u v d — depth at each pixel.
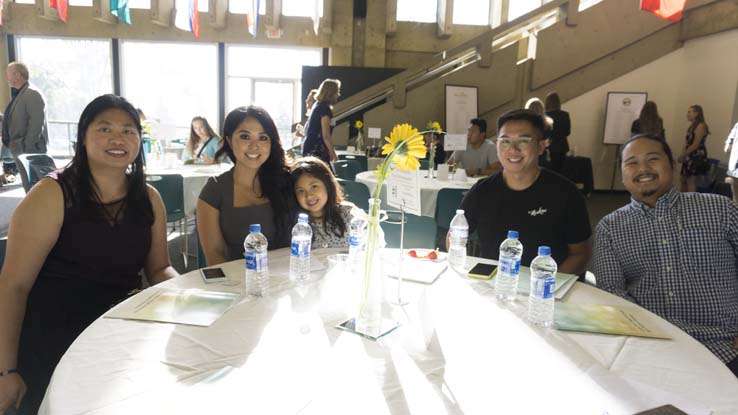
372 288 1.06
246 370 0.90
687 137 6.01
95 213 1.44
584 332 1.10
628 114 7.32
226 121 1.87
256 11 6.85
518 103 7.46
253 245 1.58
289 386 0.85
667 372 0.92
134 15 8.37
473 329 1.11
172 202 3.34
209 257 1.86
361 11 8.40
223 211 1.88
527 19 7.16
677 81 7.39
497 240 1.97
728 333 1.46
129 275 1.57
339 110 7.67
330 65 8.64
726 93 6.36
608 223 1.66
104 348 0.97
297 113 8.97
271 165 1.90
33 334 1.36
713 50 6.63
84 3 8.32
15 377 1.22
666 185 1.57
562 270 1.90
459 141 3.92
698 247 1.52
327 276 1.38
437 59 7.38
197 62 8.68
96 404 0.78
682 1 5.78
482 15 8.58
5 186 6.32
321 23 8.30
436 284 1.43
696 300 1.52
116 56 8.52
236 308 1.19
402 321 1.15
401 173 1.31
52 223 1.38
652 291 1.58
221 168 4.04
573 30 7.10
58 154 8.52
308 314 1.17
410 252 1.75
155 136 4.14
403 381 0.88
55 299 1.41
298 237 1.46
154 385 0.84
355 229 1.42
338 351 0.99
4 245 1.45
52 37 8.43
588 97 7.40
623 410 0.79
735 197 4.48
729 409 0.80
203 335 1.04
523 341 1.05
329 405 0.80
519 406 0.81
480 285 1.43
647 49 7.30
